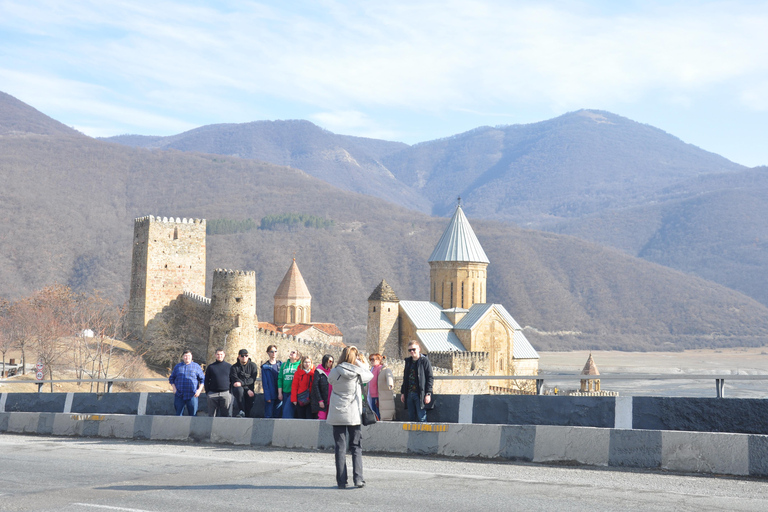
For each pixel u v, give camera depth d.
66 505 11.34
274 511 10.82
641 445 14.23
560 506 10.87
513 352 79.56
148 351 77.38
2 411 26.84
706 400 16.19
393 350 75.69
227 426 19.50
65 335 70.75
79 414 22.70
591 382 84.88
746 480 12.89
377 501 11.44
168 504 11.37
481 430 15.95
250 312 71.06
